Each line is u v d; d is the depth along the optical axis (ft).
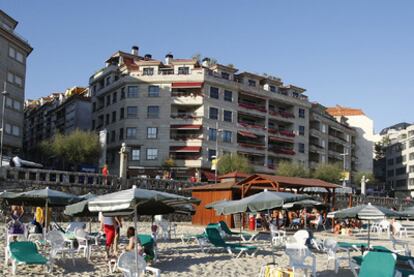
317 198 123.44
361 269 35.81
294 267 40.50
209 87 215.92
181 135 211.82
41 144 200.85
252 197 52.42
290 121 249.96
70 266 46.50
